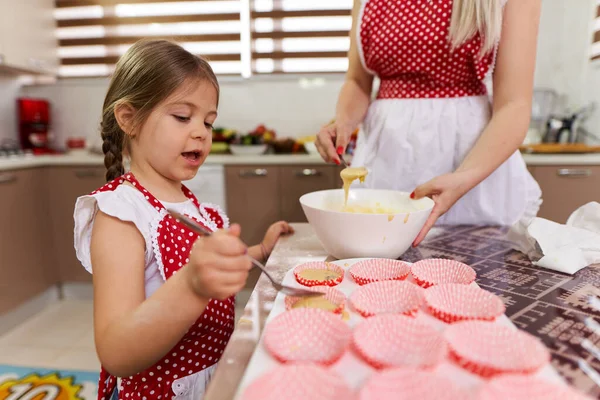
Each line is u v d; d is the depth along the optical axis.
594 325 0.47
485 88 1.11
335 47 2.60
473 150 0.89
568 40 2.41
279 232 0.93
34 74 2.58
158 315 0.47
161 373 0.66
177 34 2.64
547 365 0.37
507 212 1.06
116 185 0.70
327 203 0.87
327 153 1.03
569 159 2.01
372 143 1.18
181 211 0.72
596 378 0.37
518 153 1.08
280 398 0.31
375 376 0.33
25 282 2.03
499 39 0.92
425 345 0.39
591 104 2.29
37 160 2.10
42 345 1.83
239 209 2.24
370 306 0.48
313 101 2.64
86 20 2.60
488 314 0.46
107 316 0.52
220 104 2.69
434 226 0.98
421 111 1.09
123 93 0.69
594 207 0.80
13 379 1.57
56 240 2.24
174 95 0.67
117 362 0.48
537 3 0.89
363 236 0.67
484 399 0.31
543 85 2.50
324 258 0.74
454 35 0.96
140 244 0.62
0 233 1.87
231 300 0.78
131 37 2.62
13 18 2.19
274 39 2.62
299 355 0.38
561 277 0.63
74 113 2.67
